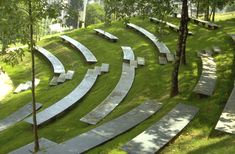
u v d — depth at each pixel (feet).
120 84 83.15
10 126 74.38
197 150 46.16
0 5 47.62
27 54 137.69
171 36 129.59
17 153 54.03
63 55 130.21
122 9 67.05
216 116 57.11
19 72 123.65
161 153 48.32
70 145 52.75
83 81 90.79
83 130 62.03
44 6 49.44
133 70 94.22
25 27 48.88
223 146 44.37
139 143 49.67
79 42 143.02
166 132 52.75
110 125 59.36
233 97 61.21
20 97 96.02
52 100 85.25
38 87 102.94
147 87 78.95
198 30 133.18
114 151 47.70
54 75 110.83
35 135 53.72
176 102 64.90
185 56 91.50
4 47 49.75
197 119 56.90
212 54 97.55
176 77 68.74
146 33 134.10
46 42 152.05
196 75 79.77
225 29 131.75
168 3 64.90
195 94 67.15
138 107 66.33
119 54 116.47
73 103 77.15
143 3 65.87
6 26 48.11
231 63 84.33
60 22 53.78
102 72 98.68
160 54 106.52
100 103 75.46
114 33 146.20
